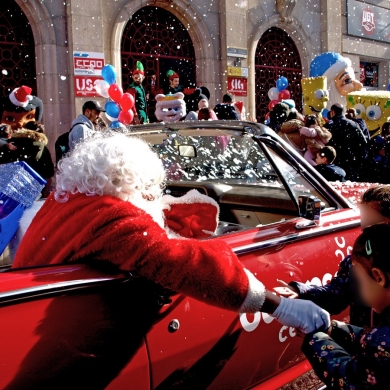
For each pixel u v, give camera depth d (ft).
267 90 37.58
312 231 6.93
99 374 4.62
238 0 32.76
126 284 4.75
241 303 4.49
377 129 27.17
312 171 7.64
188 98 24.88
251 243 6.15
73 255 4.76
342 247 7.37
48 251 4.92
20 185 6.68
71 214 4.83
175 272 4.38
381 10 44.32
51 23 25.40
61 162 5.23
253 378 6.40
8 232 6.59
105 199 4.71
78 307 4.46
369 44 43.68
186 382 5.46
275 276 6.32
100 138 5.23
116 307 4.72
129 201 4.85
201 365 5.57
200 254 4.48
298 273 6.62
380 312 4.09
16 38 25.72
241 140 8.15
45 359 4.24
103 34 27.14
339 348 4.35
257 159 8.39
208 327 5.53
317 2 38.99
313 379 7.09
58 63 25.93
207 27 32.09
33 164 15.19
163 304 4.99
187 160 9.33
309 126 18.10
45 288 4.21
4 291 4.07
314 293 5.58
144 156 5.00
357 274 4.18
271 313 4.64
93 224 4.55
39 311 4.23
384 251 3.82
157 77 31.30
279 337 6.55
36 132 15.52
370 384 3.88
